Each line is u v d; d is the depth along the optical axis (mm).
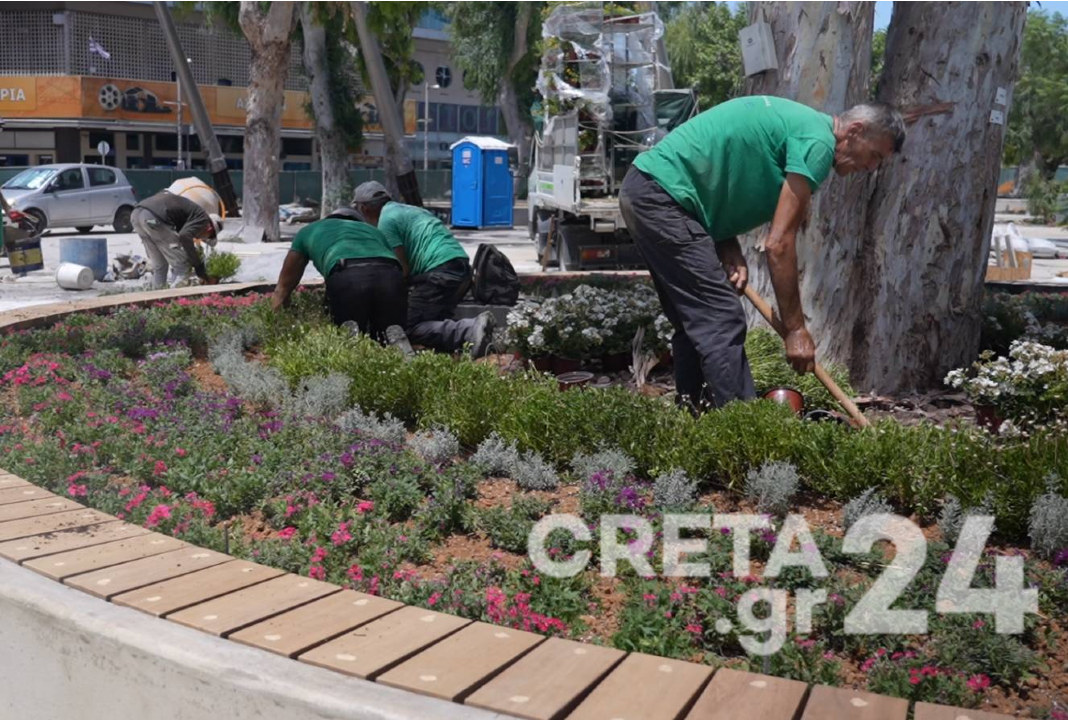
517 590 3561
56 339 7590
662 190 5422
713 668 2551
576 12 18906
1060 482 4082
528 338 7391
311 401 5953
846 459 4480
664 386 7172
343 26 29641
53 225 28609
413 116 61469
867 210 7043
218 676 2533
